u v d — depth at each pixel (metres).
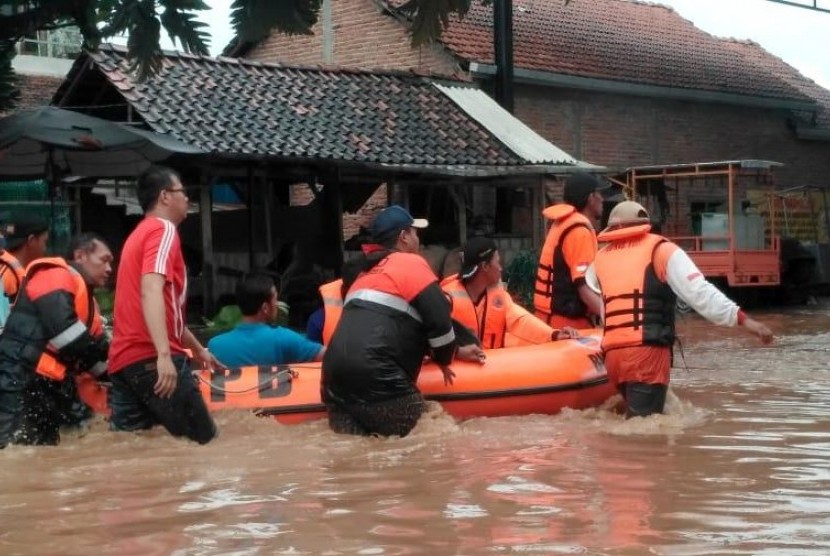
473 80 20.00
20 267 7.13
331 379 6.45
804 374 9.91
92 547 4.19
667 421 6.83
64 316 6.23
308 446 6.12
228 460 5.76
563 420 6.93
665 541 4.12
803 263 21.55
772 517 4.46
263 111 15.64
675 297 6.93
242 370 6.95
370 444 6.17
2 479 5.36
